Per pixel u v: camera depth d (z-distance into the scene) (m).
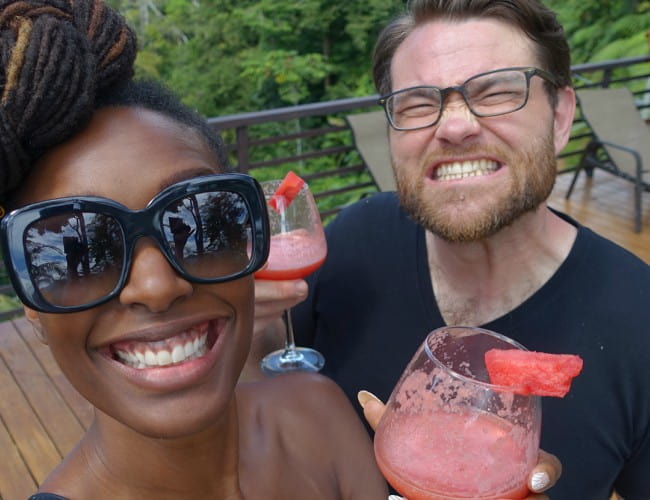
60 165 0.32
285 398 0.51
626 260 0.60
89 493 0.39
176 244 0.33
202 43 5.89
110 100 0.34
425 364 0.42
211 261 0.35
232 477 0.43
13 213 0.30
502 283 0.61
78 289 0.32
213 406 0.36
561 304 0.58
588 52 4.57
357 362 0.68
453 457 0.39
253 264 0.36
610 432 0.57
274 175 5.08
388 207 0.72
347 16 5.35
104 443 0.39
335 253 0.73
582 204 2.19
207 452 0.40
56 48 0.29
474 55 0.57
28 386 1.15
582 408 0.57
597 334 0.57
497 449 0.39
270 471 0.46
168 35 6.01
